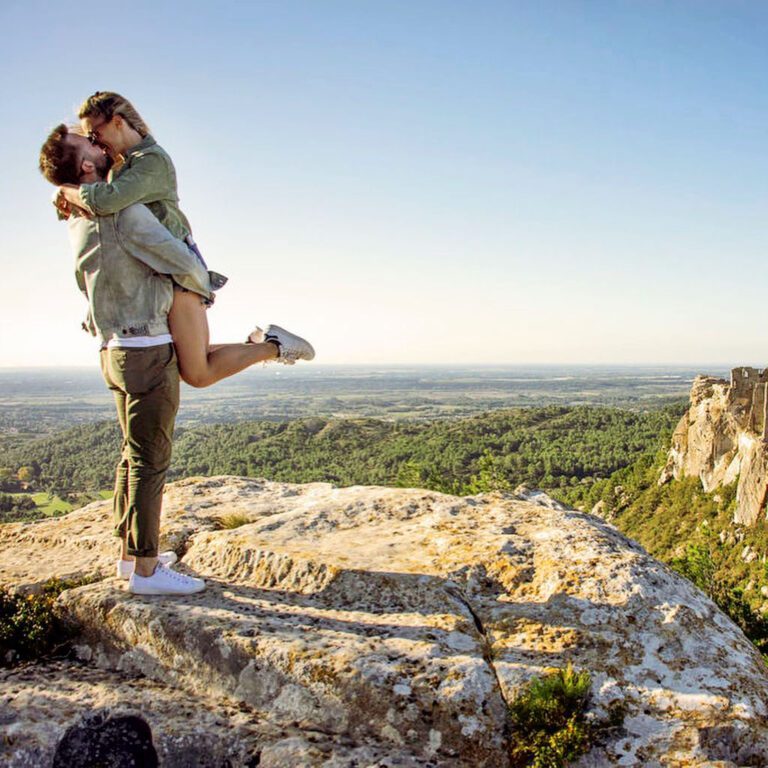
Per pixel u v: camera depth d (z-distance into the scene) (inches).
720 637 152.0
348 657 137.2
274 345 179.2
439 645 143.3
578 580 167.5
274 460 6028.5
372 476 5502.0
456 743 125.7
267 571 183.5
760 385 3152.1
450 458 6136.8
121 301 155.3
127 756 126.5
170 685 145.1
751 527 2514.8
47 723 127.5
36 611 163.6
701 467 3304.6
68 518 266.2
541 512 223.3
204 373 165.8
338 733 129.5
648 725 128.0
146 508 162.1
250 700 138.5
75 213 159.6
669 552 2982.3
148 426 159.8
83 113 158.1
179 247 155.6
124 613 155.7
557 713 127.6
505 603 165.3
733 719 127.6
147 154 156.3
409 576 171.8
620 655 143.7
